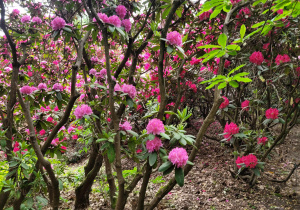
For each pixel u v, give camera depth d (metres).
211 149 4.03
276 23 1.13
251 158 2.49
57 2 1.83
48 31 2.15
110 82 1.26
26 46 1.87
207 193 2.76
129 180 2.36
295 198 2.55
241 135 2.60
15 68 1.65
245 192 2.75
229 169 3.09
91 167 2.33
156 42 1.31
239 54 2.53
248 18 2.37
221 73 1.47
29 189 1.55
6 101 2.01
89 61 2.32
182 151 1.13
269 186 2.84
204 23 2.54
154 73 3.29
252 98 3.18
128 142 1.43
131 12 1.72
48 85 2.58
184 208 2.44
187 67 3.33
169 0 1.42
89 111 1.49
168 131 1.26
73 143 4.54
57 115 2.09
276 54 2.63
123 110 1.84
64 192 2.71
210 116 1.40
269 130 3.24
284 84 3.03
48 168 1.42
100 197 2.61
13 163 1.44
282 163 3.39
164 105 1.31
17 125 2.06
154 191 2.73
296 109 2.72
